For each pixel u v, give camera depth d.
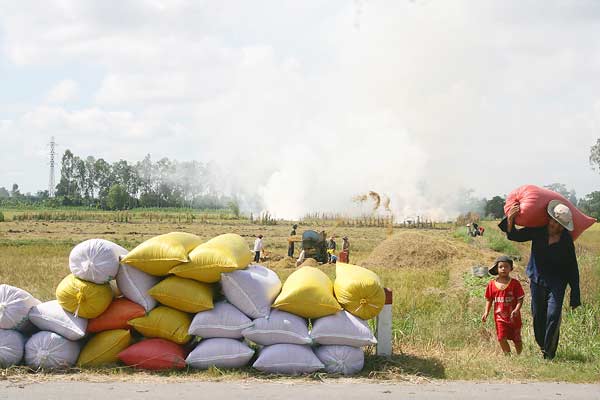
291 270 27.52
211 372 7.16
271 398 6.08
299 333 7.39
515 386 6.96
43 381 6.70
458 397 6.33
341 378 7.21
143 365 7.31
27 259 30.88
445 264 28.50
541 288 8.93
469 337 10.24
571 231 8.84
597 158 95.25
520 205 8.92
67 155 157.88
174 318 7.52
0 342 7.21
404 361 8.10
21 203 151.38
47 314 7.38
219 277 7.54
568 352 9.09
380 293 7.70
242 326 7.42
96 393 6.16
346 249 31.41
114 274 7.41
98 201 152.62
